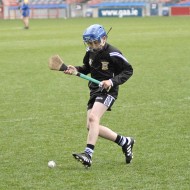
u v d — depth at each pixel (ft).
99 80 64.03
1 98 110.11
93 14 517.55
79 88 121.39
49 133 80.59
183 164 64.03
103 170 61.98
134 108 97.81
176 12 505.25
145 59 172.96
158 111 94.99
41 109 98.58
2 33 308.40
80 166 63.72
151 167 63.05
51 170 62.23
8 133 80.89
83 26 359.66
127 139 64.39
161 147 71.82
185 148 71.20
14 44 236.02
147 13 510.17
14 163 65.41
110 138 63.93
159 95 110.01
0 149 71.92
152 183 57.26
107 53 62.64
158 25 354.54
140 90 116.26
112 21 416.67
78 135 79.30
